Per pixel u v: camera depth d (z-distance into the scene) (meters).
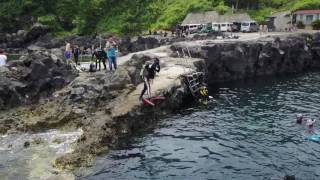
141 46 58.91
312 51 59.19
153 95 27.73
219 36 62.25
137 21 101.81
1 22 97.62
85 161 19.78
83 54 55.00
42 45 75.19
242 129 26.22
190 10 101.75
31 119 25.12
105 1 106.50
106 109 25.53
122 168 19.48
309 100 34.81
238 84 44.47
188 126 26.61
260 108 32.06
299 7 99.38
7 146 21.52
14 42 79.44
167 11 104.31
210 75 46.56
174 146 22.72
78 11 103.44
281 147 22.78
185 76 33.62
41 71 30.41
